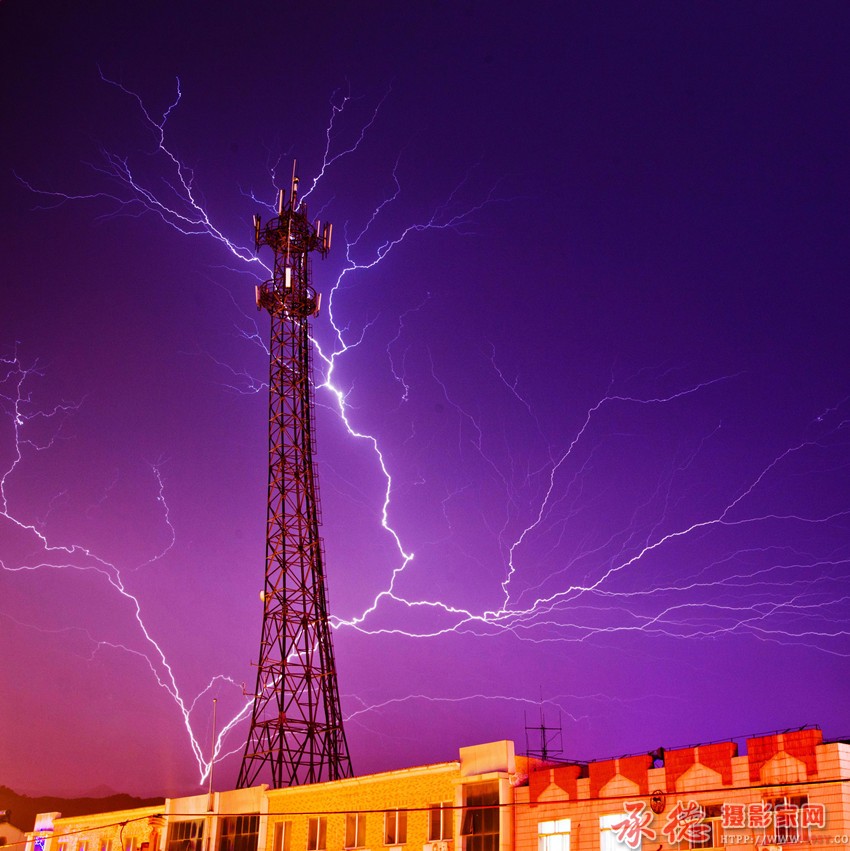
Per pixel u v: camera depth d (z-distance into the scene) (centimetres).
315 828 3775
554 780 2992
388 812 3469
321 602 5338
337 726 5156
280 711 5034
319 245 5931
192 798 4434
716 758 2614
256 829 4041
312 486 5528
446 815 3250
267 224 5903
